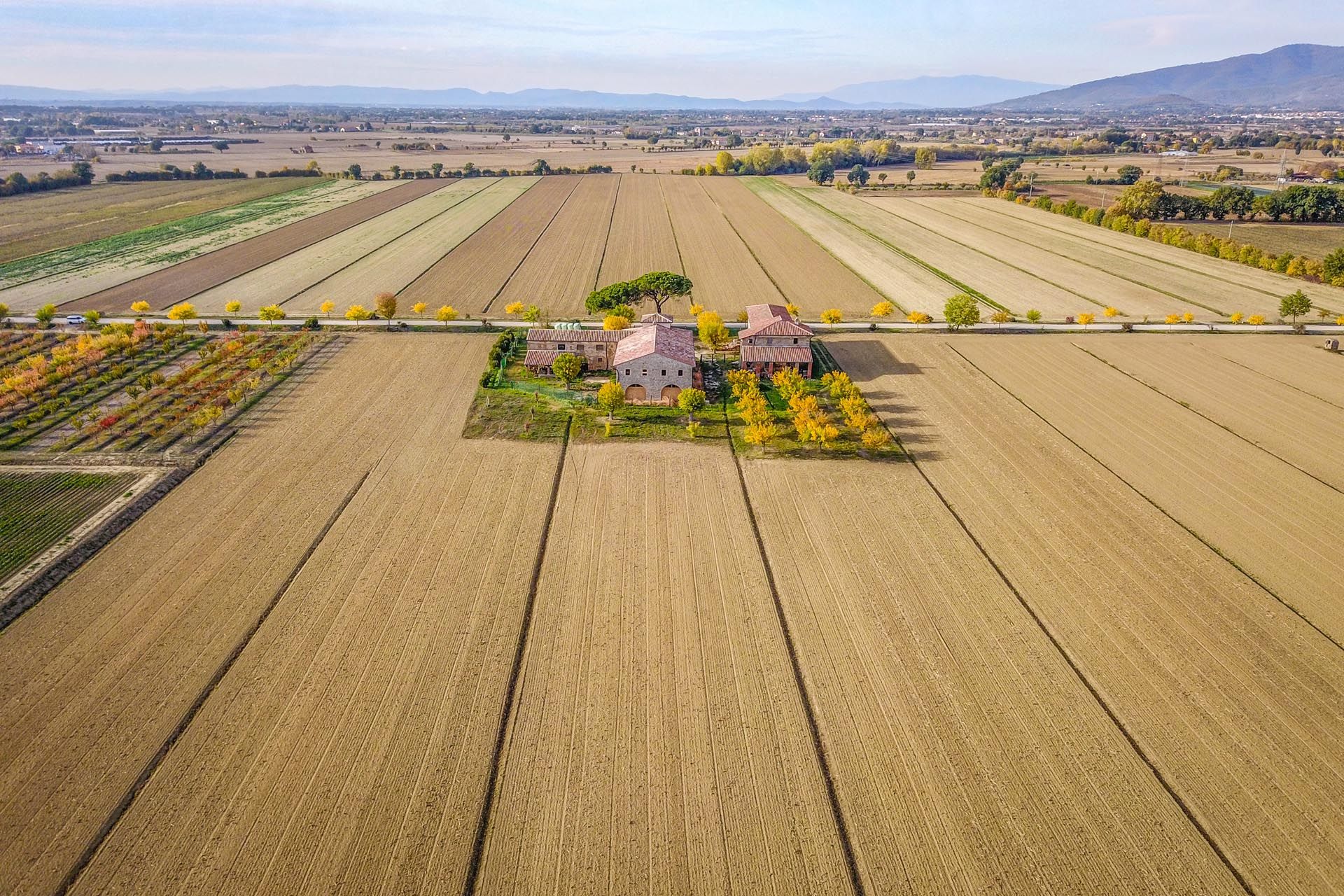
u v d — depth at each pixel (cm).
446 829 3516
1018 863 3384
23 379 8356
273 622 4838
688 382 8225
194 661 4512
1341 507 6325
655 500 6331
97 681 4353
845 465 6962
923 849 3447
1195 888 3284
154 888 3250
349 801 3647
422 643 4672
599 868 3350
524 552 5594
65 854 3394
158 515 6041
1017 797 3700
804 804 3656
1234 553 5684
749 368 9150
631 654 4594
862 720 4138
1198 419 8000
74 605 4994
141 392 8506
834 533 5888
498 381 8762
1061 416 8050
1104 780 3797
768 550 5659
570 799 3662
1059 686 4391
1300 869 3369
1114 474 6844
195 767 3816
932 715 4172
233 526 5894
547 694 4288
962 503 6338
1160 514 6203
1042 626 4897
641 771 3812
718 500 6347
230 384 8681
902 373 9312
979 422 7900
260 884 3269
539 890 3259
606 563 5475
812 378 9112
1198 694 4344
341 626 4806
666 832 3509
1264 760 3919
